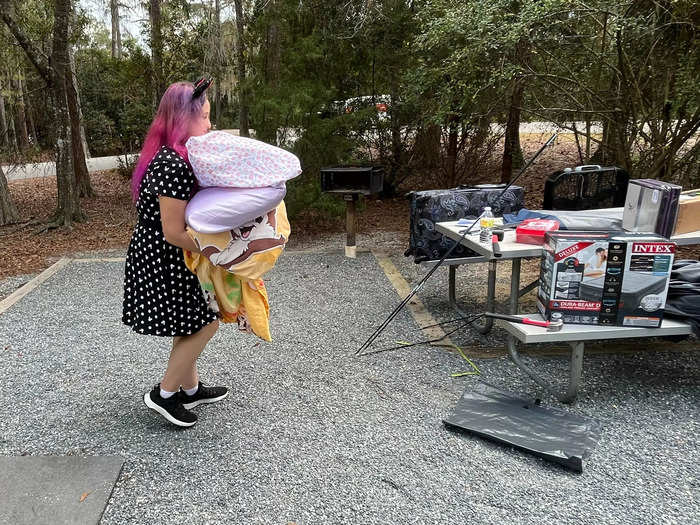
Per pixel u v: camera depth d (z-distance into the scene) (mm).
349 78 7613
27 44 7094
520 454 2279
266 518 1937
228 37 11609
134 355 3287
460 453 2293
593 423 2453
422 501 2010
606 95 5066
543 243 2902
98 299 4359
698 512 1938
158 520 1930
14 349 3395
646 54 4668
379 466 2211
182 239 2066
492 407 2586
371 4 6727
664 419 2525
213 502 2016
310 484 2107
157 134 2133
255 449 2332
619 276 2496
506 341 3416
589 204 3762
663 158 4777
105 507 1981
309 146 6207
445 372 3014
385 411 2623
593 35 4699
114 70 12734
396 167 8172
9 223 7887
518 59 4934
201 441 2393
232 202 1992
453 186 7805
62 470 2170
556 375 2953
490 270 3414
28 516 1923
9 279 5207
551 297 2574
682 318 2596
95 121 17828
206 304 2307
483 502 2002
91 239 6914
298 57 6445
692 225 2893
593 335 2518
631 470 2170
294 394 2795
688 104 4270
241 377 2986
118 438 2414
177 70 10898
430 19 5594
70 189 7660
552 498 2020
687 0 4105
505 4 4387
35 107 14742
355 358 3207
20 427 2508
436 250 3760
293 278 4840
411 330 3615
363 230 6785
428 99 6406
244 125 8133
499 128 7539
